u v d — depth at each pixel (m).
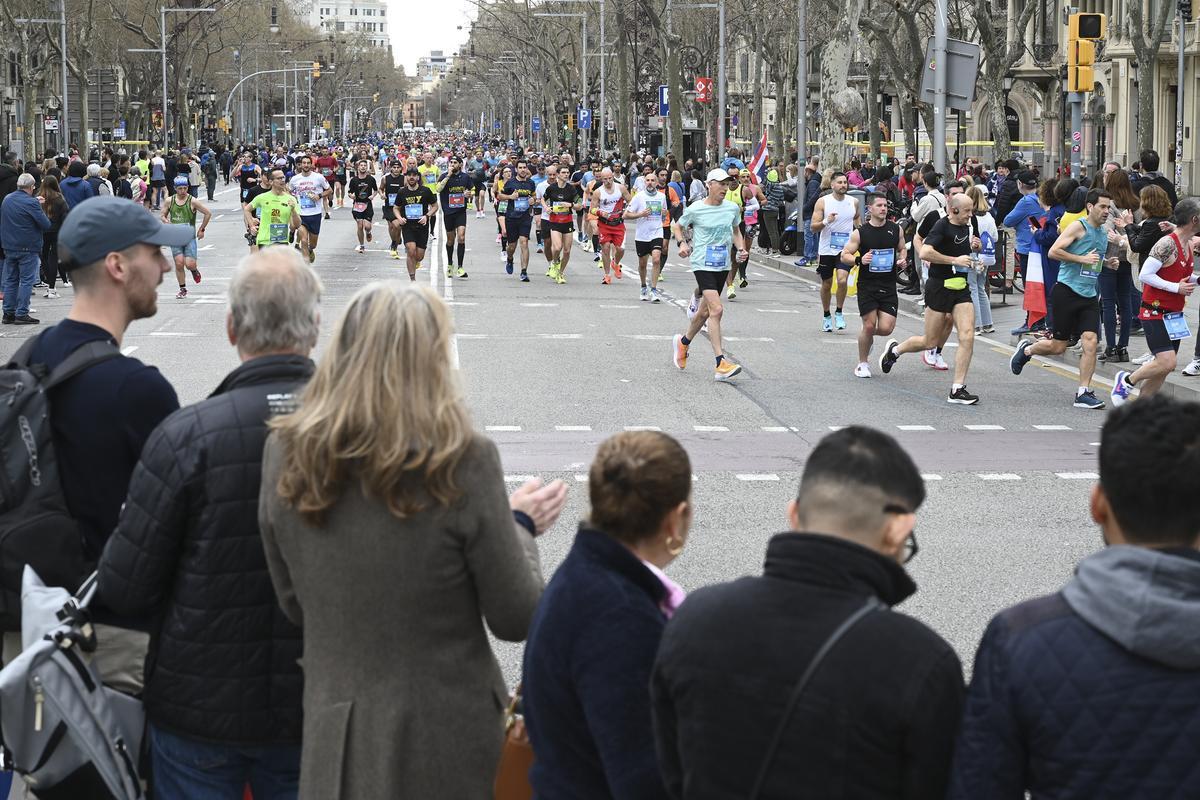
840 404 22.28
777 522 15.05
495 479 5.52
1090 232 21.89
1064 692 4.35
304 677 5.72
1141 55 58.41
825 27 92.06
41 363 6.38
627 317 34.03
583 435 19.66
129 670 6.02
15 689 5.75
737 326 32.56
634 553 5.27
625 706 5.04
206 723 5.86
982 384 24.33
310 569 5.50
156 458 5.83
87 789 5.96
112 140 118.06
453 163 44.03
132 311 6.60
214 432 5.82
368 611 5.46
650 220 37.28
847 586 4.58
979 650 4.62
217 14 139.25
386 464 5.30
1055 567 13.49
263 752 5.96
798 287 43.03
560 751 5.23
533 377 24.66
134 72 133.62
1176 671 4.29
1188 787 4.25
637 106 114.44
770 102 154.25
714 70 111.25
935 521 15.21
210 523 5.79
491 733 5.64
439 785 5.52
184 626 5.85
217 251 53.03
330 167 90.75
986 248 30.27
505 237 50.66
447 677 5.55
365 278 43.66
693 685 4.59
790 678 4.47
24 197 31.17
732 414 21.33
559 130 163.75
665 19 96.00
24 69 92.19
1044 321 28.83
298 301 6.07
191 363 25.94
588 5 135.00
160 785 6.07
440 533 5.40
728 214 24.14
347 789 5.48
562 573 5.29
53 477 6.18
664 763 4.80
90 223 6.46
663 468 5.29
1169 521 4.49
